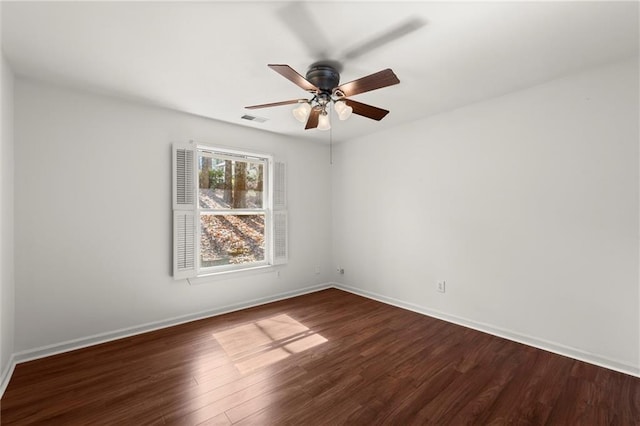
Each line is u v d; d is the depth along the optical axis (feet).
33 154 8.01
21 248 7.84
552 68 7.54
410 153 11.86
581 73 7.73
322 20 5.63
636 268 7.05
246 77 7.96
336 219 15.29
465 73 7.79
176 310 10.48
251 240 12.90
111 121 9.21
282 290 13.52
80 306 8.70
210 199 11.75
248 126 12.24
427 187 11.31
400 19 5.61
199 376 7.14
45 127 8.18
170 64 7.27
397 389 6.64
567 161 8.00
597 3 5.17
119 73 7.71
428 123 11.22
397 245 12.43
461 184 10.28
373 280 13.50
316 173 14.90
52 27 5.79
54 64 7.23
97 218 8.97
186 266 10.50
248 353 8.30
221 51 6.70
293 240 13.98
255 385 6.78
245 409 5.98
